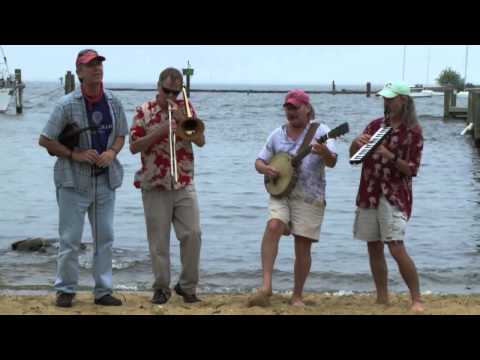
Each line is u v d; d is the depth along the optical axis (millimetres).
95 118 6039
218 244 11539
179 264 9883
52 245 10992
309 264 6621
